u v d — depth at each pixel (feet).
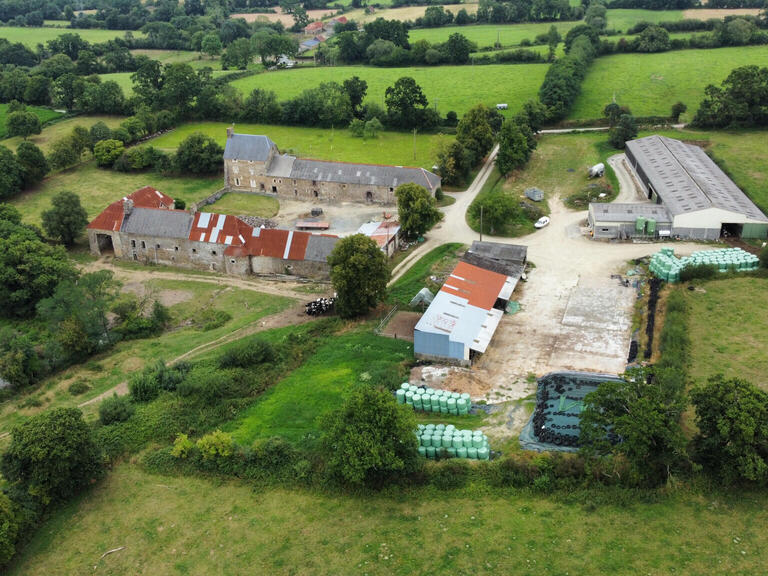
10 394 297.94
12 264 370.73
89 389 294.66
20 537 210.18
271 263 401.49
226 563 199.93
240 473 233.35
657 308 320.70
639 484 210.79
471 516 207.92
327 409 264.31
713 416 207.21
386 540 202.08
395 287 367.45
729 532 193.26
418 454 231.50
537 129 602.03
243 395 277.64
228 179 529.04
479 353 298.76
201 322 355.15
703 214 390.63
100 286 337.11
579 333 309.22
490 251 379.14
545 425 243.81
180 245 416.67
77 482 228.02
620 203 436.35
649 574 182.39
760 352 277.23
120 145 588.91
